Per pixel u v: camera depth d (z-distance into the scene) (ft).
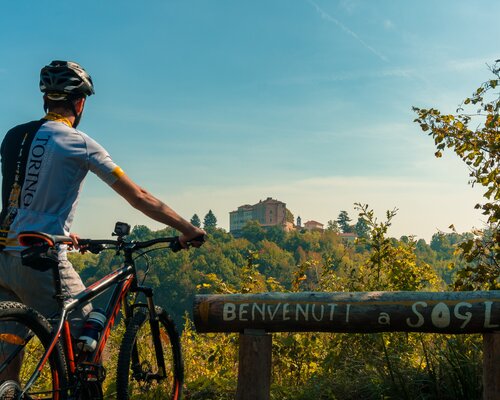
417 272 19.35
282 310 12.09
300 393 14.74
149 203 10.29
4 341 8.91
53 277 9.53
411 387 13.88
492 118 17.67
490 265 17.08
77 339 10.10
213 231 616.39
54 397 9.33
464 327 11.18
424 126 18.58
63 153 9.85
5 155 10.10
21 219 9.82
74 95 10.42
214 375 17.71
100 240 10.93
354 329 11.78
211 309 12.39
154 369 13.15
